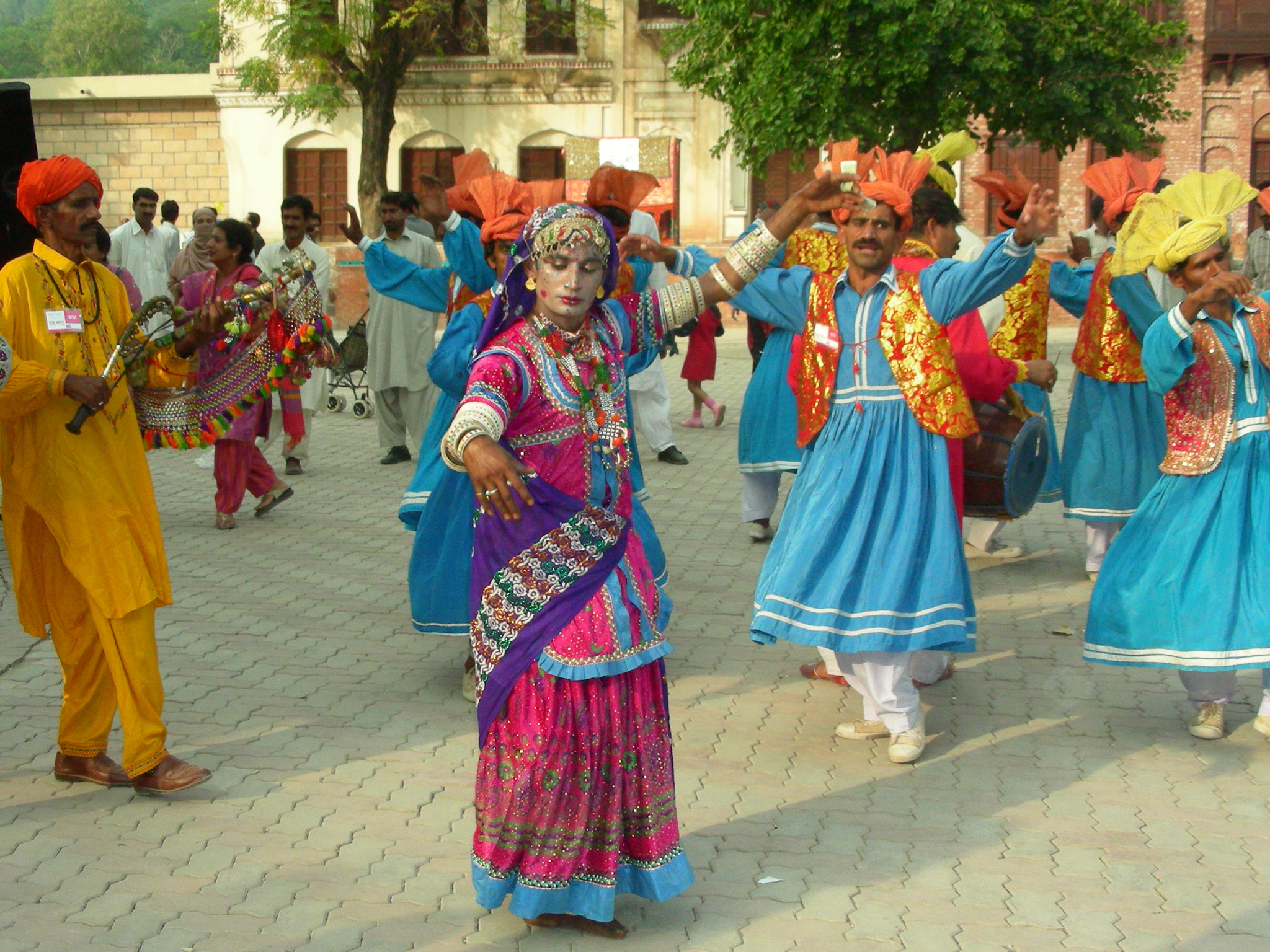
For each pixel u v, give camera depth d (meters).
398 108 26.28
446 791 4.54
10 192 6.43
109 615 4.23
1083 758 4.87
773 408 7.72
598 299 3.58
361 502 9.22
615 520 3.51
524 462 3.44
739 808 4.43
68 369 4.30
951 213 5.31
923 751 4.92
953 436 4.57
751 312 4.93
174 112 27.91
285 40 23.47
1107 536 7.14
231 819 4.30
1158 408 6.95
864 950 3.54
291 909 3.73
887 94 14.07
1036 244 4.34
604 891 3.49
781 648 6.11
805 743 5.00
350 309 24.00
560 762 3.41
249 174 27.00
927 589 4.53
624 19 25.27
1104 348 6.88
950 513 4.59
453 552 5.33
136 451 4.43
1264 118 24.70
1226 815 4.39
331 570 7.44
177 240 13.02
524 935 3.61
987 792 4.57
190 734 5.02
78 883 3.87
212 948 3.52
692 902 3.80
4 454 4.30
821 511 4.61
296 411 9.94
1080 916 3.72
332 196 26.89
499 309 3.45
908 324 4.57
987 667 5.88
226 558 7.65
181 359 4.48
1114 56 14.49
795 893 3.85
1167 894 3.86
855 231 4.57
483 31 25.84
